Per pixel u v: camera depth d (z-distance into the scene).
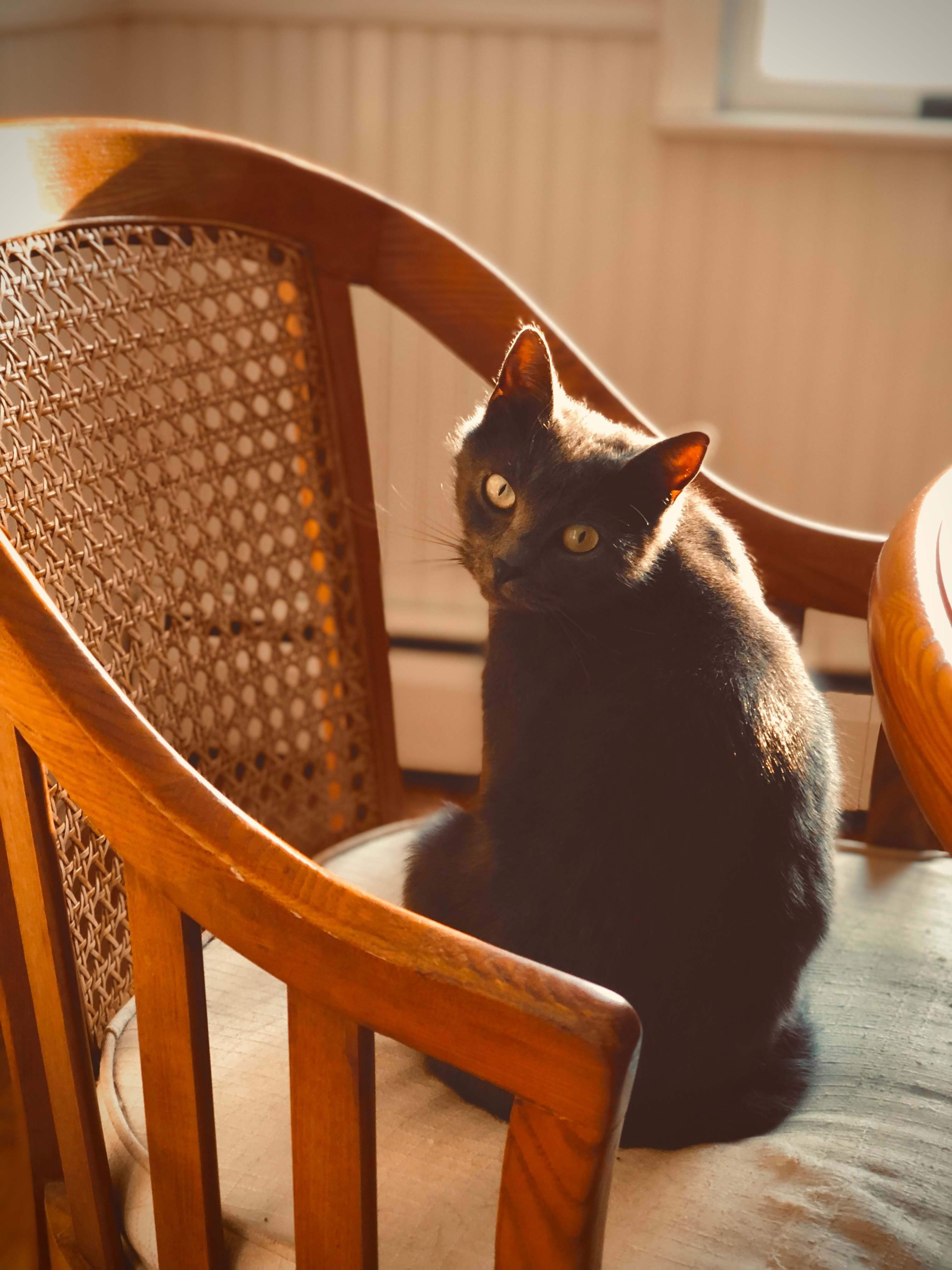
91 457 0.87
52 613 0.57
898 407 1.90
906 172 1.77
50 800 0.75
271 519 1.07
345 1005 0.50
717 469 1.98
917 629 0.56
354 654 1.16
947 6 1.80
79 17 1.64
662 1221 0.67
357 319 1.73
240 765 1.06
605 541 0.82
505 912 0.76
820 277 1.84
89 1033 0.81
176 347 0.96
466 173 1.84
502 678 0.86
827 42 1.85
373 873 1.02
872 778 1.07
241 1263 0.66
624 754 0.74
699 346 1.91
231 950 0.93
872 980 0.91
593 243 1.86
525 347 0.88
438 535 1.31
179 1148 0.61
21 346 0.81
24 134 0.80
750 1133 0.75
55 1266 0.75
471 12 1.72
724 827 0.72
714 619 0.79
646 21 1.71
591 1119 0.45
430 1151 0.72
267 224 1.01
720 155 1.79
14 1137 1.24
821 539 1.04
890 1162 0.72
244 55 1.80
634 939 0.72
